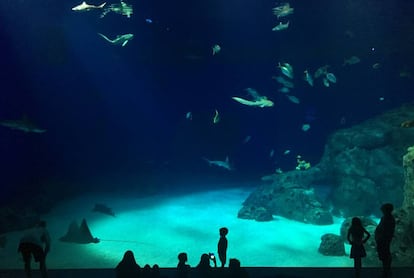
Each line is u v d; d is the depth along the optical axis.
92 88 27.41
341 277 8.51
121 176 25.09
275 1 24.69
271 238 14.20
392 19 23.88
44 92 24.22
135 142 31.17
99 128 28.78
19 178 22.28
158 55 28.38
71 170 25.17
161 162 29.19
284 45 27.09
